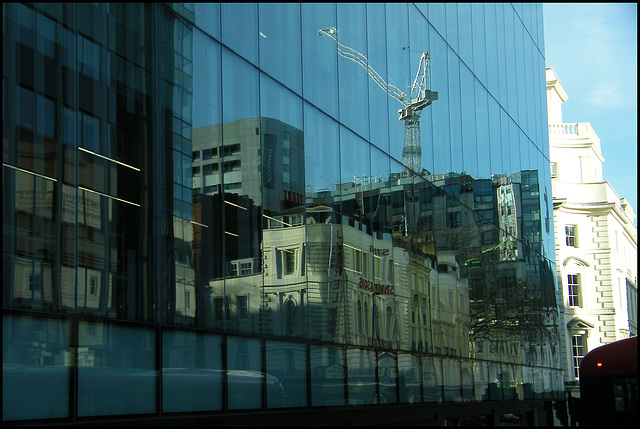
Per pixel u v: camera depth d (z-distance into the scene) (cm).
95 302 1059
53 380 973
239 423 1263
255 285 1366
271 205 1439
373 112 1869
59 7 1059
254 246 1378
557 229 6266
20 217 971
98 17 1121
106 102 1123
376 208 1825
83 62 1091
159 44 1219
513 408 2555
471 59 2559
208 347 1234
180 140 1240
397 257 1895
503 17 2986
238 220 1346
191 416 1169
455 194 2298
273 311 1403
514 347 2650
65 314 1010
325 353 1536
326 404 1513
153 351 1133
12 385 919
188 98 1262
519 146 3016
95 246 1075
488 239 2534
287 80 1531
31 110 1002
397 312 1861
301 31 1602
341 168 1692
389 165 1919
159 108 1209
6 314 927
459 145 2372
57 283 1009
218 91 1330
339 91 1727
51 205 1018
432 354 2016
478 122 2562
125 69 1159
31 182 993
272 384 1366
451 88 2353
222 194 1316
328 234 1605
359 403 1633
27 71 1001
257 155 1415
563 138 6738
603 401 1769
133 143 1161
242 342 1312
